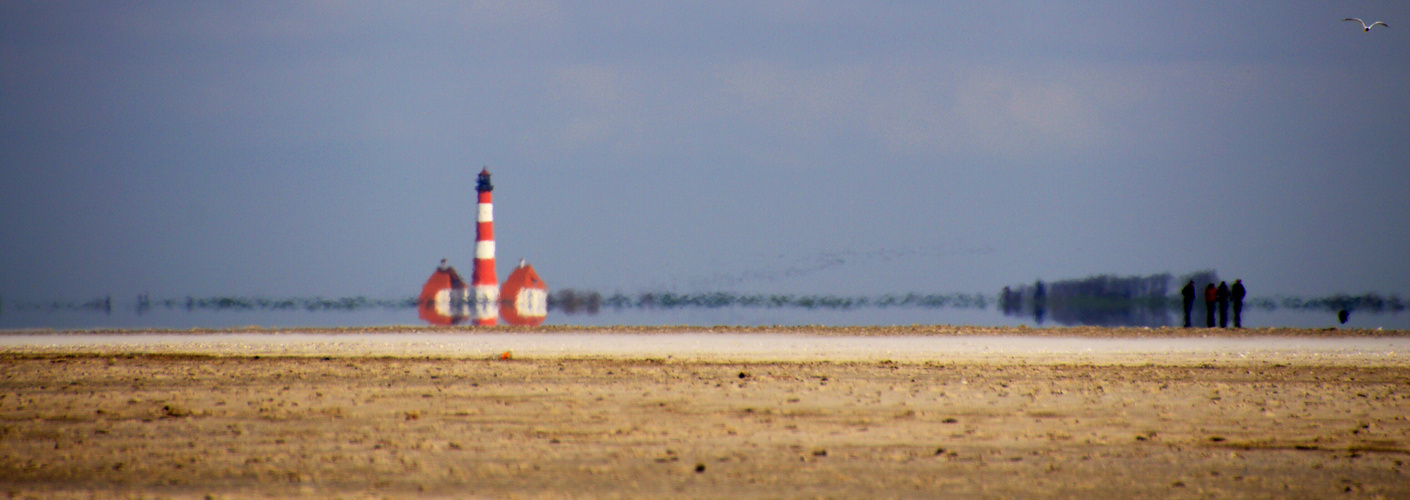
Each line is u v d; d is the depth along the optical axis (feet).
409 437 152.05
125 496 117.60
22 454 139.54
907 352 278.05
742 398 188.24
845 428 159.63
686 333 354.33
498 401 184.44
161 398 187.11
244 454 140.36
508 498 118.11
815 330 365.61
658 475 129.39
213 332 359.05
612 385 204.85
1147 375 222.07
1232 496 120.06
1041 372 228.02
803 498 118.62
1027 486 124.26
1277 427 160.86
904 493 120.88
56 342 309.42
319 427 159.84
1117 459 138.62
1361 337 333.21
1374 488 123.54
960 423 163.94
